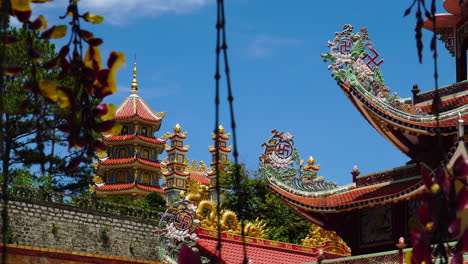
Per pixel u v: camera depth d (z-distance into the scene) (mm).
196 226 36031
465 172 6141
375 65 34531
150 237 40969
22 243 35531
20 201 36094
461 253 6066
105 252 38781
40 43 44062
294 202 36688
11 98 41562
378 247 35719
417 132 32875
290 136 37719
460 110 33031
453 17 37281
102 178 78062
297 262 39844
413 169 34469
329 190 36969
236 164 6336
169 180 70250
